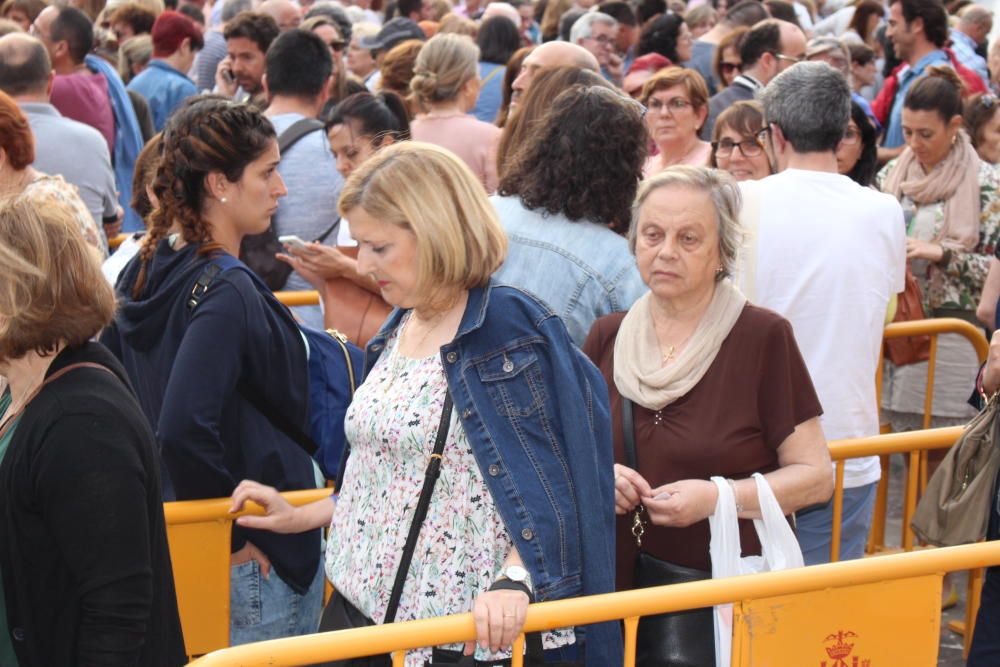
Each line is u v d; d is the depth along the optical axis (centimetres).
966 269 883
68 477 354
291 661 366
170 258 509
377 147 785
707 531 483
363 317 659
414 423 397
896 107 1300
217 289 494
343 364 555
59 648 370
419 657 400
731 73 1232
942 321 809
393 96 948
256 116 511
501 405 394
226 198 509
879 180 990
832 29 1977
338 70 1176
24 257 364
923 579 455
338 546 428
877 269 607
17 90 910
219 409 490
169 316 505
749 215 608
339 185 805
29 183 680
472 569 396
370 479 416
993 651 562
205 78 1661
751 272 604
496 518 395
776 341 482
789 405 480
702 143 942
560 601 389
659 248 478
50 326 367
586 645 411
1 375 391
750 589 425
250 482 471
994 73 1382
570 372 400
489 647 375
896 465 1088
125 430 366
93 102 1121
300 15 1521
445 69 970
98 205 942
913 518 579
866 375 613
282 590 539
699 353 481
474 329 394
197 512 496
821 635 442
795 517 581
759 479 469
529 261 548
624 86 1212
